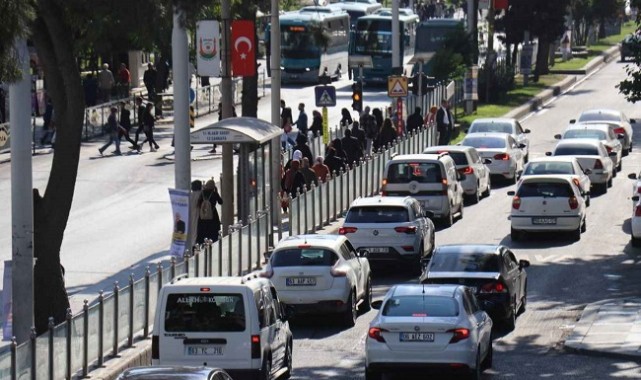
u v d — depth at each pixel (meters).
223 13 96.94
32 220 57.56
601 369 64.06
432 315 58.41
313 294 73.69
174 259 70.88
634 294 83.62
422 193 110.25
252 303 57.09
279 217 96.69
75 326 58.75
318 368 64.94
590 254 98.81
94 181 126.50
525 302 80.31
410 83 179.88
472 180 123.56
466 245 74.81
